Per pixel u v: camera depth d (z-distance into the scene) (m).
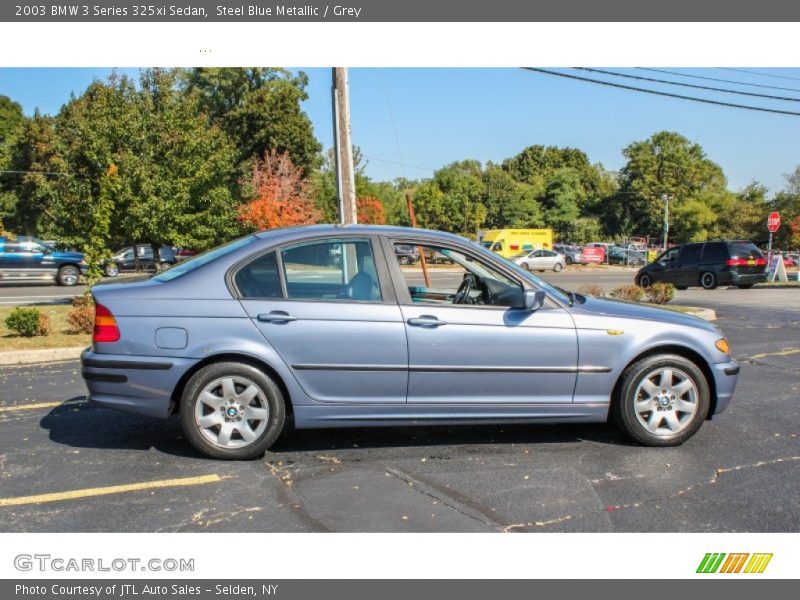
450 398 4.71
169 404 4.52
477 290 5.07
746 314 13.69
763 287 22.89
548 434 5.31
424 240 4.87
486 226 71.12
